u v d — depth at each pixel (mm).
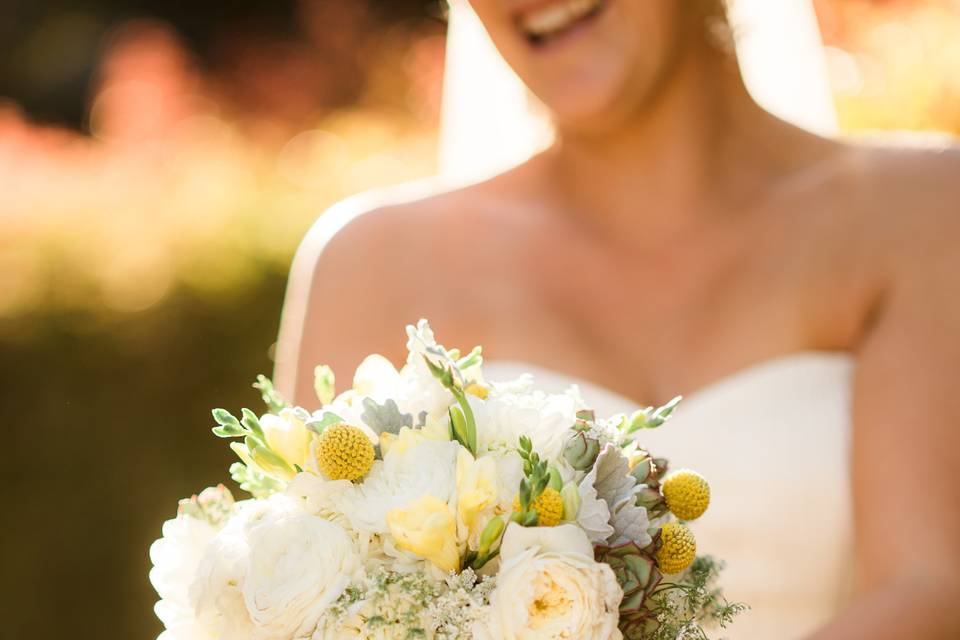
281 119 8930
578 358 2270
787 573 2121
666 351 2254
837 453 2141
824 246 2248
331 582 1256
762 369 2199
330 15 10039
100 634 4465
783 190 2311
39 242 4457
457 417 1336
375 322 2391
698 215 2289
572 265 2342
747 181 2322
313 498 1321
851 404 2182
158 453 4387
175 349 4363
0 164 5430
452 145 2959
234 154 5738
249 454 1384
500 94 2891
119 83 8195
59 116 12602
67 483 4410
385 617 1228
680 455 2141
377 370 1432
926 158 2301
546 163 2455
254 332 4387
